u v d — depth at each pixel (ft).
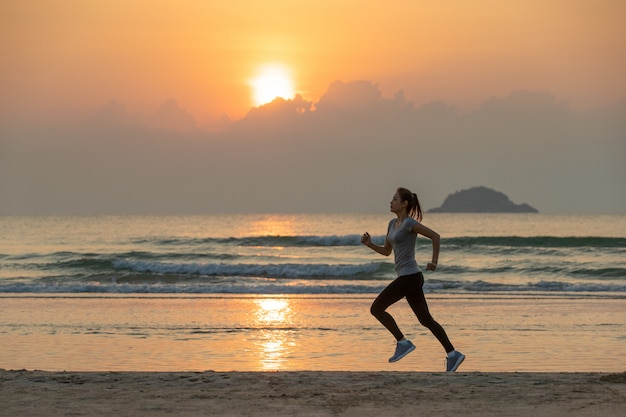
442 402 20.25
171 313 60.13
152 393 21.40
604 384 23.15
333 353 41.81
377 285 84.28
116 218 479.00
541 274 108.68
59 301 68.39
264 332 49.96
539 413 18.92
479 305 66.03
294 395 21.13
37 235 225.15
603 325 53.36
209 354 41.42
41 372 25.62
